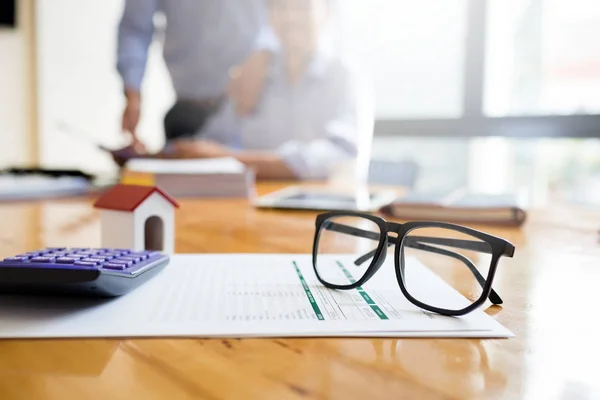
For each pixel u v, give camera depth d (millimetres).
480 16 2195
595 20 2092
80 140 2893
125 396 254
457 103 2354
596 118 2031
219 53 2238
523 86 2229
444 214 875
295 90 2201
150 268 458
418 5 2383
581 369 296
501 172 2264
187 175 1234
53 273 369
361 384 272
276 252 627
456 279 494
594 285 497
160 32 2291
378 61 2459
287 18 2211
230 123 2252
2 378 275
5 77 2773
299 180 1706
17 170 1495
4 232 785
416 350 322
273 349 320
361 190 1338
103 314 373
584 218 969
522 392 266
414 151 2381
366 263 511
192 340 333
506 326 374
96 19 2826
